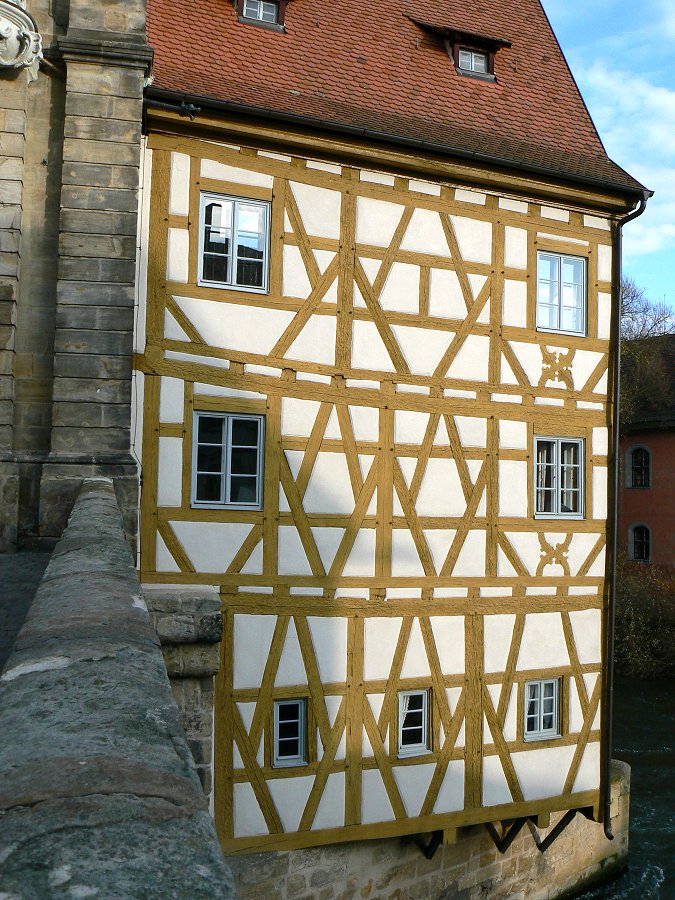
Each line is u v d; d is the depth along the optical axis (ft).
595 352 40.29
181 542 31.73
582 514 39.68
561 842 42.47
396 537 35.12
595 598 39.63
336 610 33.86
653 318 117.08
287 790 32.68
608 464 40.34
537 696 38.45
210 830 4.17
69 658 7.46
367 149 34.86
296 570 33.30
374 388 34.99
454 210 37.06
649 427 109.40
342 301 34.60
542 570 38.27
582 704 39.17
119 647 7.88
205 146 32.68
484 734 36.63
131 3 29.86
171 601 26.94
